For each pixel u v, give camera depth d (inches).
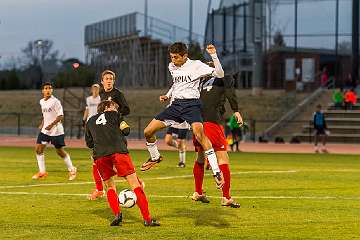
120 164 674.8
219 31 4156.0
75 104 3479.3
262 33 3683.6
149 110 3302.2
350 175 1242.6
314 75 3545.8
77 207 809.5
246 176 1214.3
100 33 5019.7
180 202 852.6
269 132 2795.3
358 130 2677.2
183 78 722.2
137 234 639.8
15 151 1913.1
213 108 792.3
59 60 5128.0
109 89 832.3
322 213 770.2
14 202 852.0
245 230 663.8
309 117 2906.0
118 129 681.6
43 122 1139.3
